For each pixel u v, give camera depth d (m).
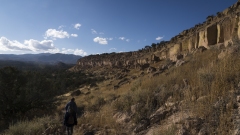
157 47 87.75
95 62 147.00
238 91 5.34
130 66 75.62
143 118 6.77
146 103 7.70
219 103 5.04
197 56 15.70
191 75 8.48
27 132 7.79
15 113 15.49
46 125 8.48
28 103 16.09
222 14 38.97
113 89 20.34
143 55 94.31
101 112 8.96
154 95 8.24
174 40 69.00
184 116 5.42
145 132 5.75
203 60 11.95
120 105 9.12
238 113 4.44
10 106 15.30
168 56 54.59
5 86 15.59
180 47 46.59
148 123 6.22
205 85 6.53
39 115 14.20
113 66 105.25
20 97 15.45
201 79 7.06
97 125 7.32
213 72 7.20
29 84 17.05
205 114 4.97
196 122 4.74
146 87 10.16
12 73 16.72
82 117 8.88
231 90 5.45
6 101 15.51
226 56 8.43
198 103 5.62
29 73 18.53
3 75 15.89
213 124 4.50
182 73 9.89
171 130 4.79
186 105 6.09
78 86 48.22
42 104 16.78
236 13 24.55
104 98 14.35
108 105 10.30
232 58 7.77
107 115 8.22
